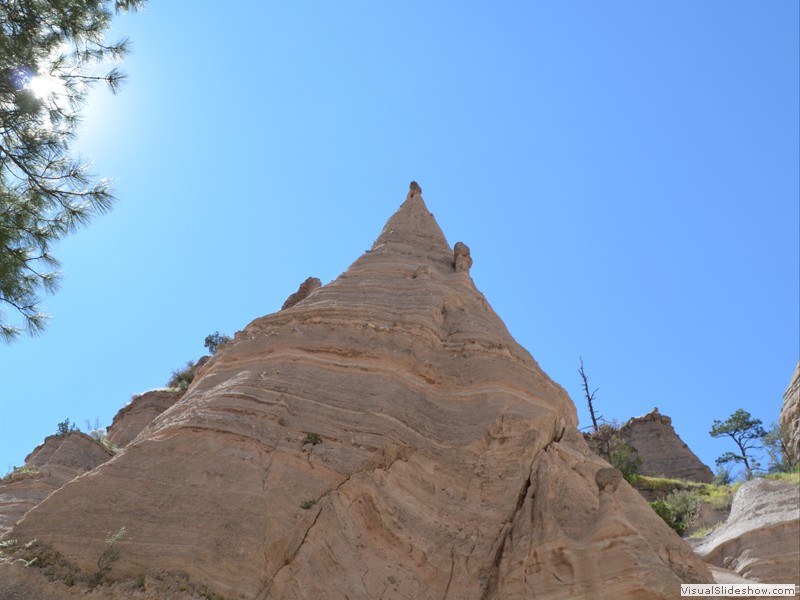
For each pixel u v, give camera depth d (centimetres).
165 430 1703
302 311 2147
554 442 1931
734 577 2000
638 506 1869
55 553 1382
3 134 1462
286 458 1625
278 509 1498
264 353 2020
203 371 2145
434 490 1697
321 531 1477
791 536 2148
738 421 5428
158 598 1295
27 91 1430
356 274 2481
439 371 2025
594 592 1390
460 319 2228
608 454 5000
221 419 1706
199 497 1505
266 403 1777
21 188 1489
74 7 1559
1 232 1416
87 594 1305
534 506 1620
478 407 1923
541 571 1452
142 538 1417
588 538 1475
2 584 1305
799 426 3769
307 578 1398
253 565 1390
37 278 1471
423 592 1491
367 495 1585
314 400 1822
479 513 1650
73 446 3028
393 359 1972
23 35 1495
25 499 2536
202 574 1359
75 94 1516
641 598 1378
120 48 1598
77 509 1465
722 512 3356
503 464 1756
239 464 1583
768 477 3306
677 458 5534
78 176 1484
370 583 1459
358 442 1708
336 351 1983
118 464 1573
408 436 1781
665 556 1733
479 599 1474
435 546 1571
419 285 2372
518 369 2067
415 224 2923
